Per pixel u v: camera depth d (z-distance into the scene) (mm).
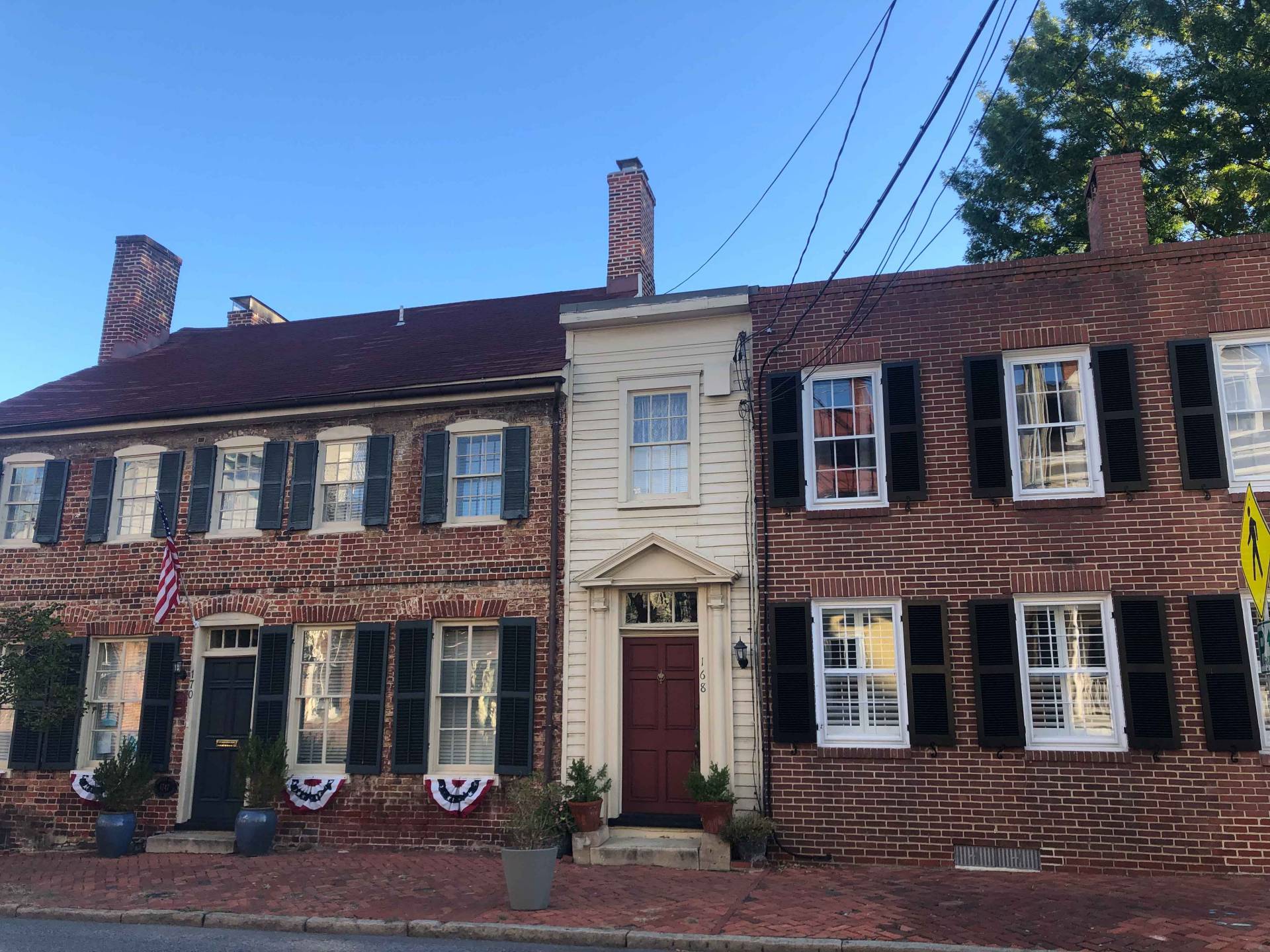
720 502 11898
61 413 15141
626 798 11539
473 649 12570
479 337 15586
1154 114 16203
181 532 13758
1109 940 7180
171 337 19453
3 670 12227
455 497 13008
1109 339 10891
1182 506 10305
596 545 12211
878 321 11664
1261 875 9383
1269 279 10602
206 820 12695
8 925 8531
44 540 14195
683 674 11789
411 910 8594
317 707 12891
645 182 15789
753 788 11008
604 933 7664
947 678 10539
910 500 11086
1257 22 14867
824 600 11148
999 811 10156
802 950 7262
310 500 13375
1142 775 9844
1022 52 17766
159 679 13203
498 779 11805
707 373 12305
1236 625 9883
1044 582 10477
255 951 7375
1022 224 18516
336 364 15461
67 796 13109
